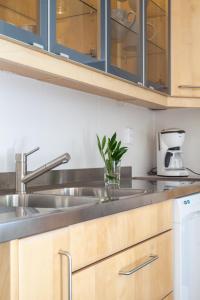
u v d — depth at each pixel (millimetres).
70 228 1083
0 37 1254
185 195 1936
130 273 1330
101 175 2314
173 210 1817
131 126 2713
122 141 2602
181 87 2555
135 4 2158
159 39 2455
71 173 2090
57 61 1523
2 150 1686
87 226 1157
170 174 2648
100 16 1820
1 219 905
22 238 917
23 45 1348
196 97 2590
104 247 1238
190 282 1923
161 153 2701
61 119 2051
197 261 2014
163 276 1676
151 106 2715
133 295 1396
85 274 1134
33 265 942
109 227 1269
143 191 1670
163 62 2488
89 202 1329
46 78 1817
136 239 1440
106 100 2439
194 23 2559
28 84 1830
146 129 2912
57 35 1514
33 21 1411
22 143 1793
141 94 2195
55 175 1979
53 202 1506
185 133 2904
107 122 2443
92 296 1165
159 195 1620
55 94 2008
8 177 1691
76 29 1648
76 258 1104
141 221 1483
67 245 1067
